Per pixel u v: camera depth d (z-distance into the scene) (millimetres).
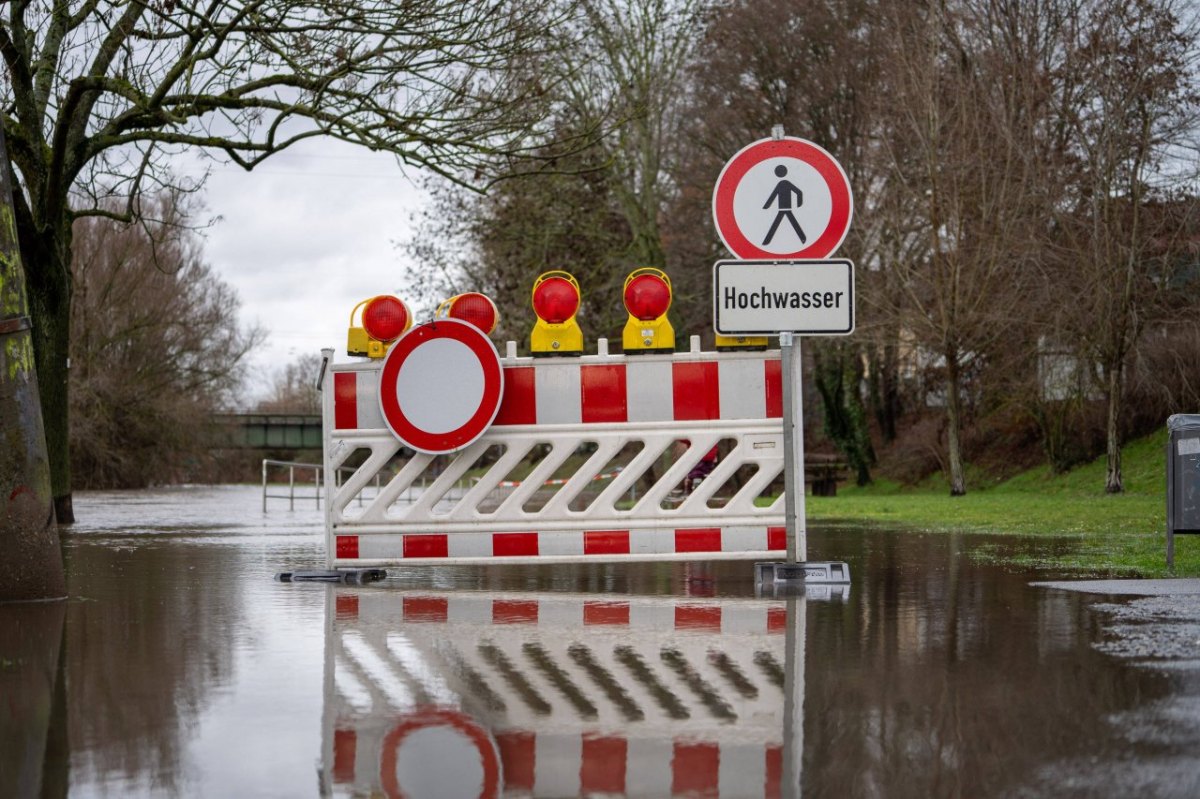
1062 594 8312
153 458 62156
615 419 9859
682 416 9828
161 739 4645
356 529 9961
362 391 10000
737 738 4637
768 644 6598
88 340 59031
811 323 9500
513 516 9898
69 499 20078
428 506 9930
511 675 5844
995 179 34656
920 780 4059
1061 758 4270
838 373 49219
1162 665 5797
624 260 39156
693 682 5633
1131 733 4586
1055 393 38219
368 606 8352
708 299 41188
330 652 6461
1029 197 34188
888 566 10492
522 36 17062
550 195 36875
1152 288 34812
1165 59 32062
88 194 20141
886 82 37031
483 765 4312
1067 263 33688
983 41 36219
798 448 9547
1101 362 34031
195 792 3988
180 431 62156
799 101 40469
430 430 9789
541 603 8477
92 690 5492
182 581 9977
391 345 9844
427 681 5699
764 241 9492
